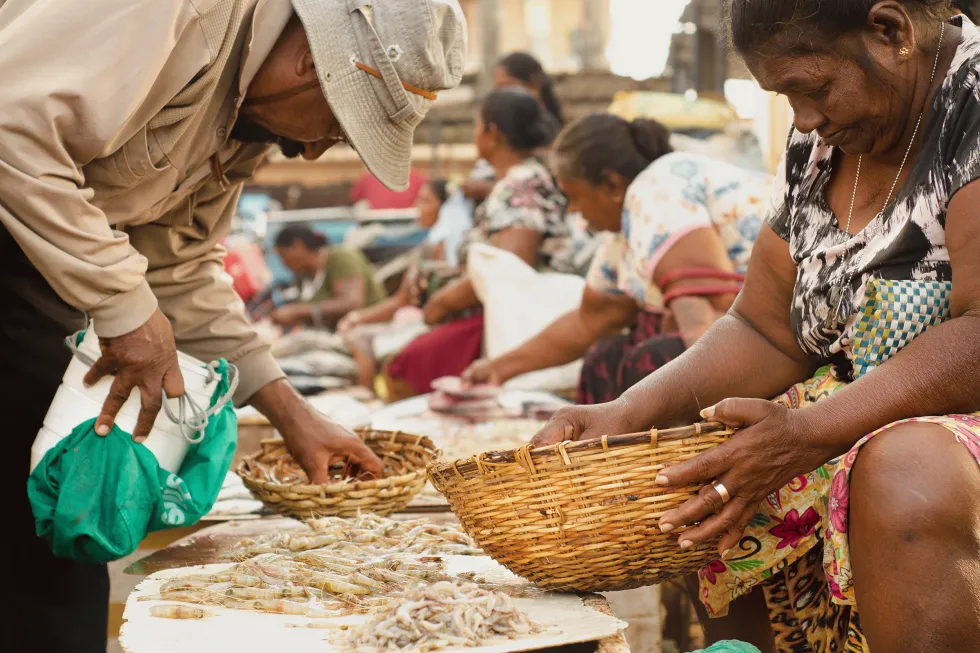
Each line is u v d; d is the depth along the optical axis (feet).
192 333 7.45
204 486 5.99
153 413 5.84
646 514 4.75
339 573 5.42
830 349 5.48
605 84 33.24
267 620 4.83
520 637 4.50
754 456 4.59
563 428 5.41
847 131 5.10
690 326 9.43
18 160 5.36
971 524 4.17
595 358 11.15
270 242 28.84
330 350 20.03
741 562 5.55
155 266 7.26
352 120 6.17
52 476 5.74
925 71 5.05
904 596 4.20
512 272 14.14
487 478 4.92
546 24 79.25
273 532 6.65
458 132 36.42
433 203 23.44
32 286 6.58
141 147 5.90
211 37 5.80
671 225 9.65
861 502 4.40
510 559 5.06
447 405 11.78
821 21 4.79
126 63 5.48
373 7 6.21
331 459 7.39
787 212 5.88
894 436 4.41
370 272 24.72
